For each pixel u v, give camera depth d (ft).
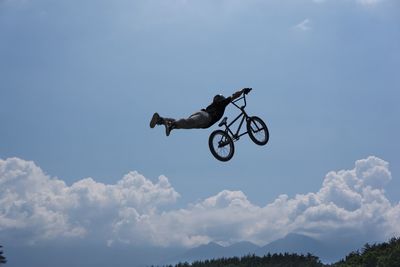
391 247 584.40
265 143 80.59
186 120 69.26
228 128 79.97
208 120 71.72
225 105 73.97
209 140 79.97
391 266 534.78
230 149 80.18
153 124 67.77
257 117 80.33
